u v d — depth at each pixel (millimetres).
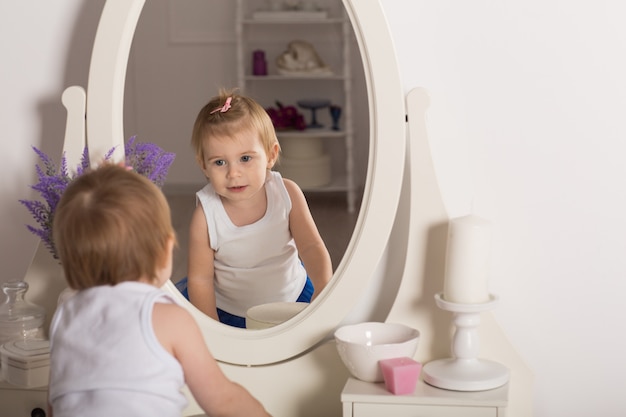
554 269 1617
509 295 1636
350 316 1673
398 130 1542
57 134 1746
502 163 1600
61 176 1576
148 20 1617
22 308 1646
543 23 1558
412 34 1585
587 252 1605
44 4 1714
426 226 1579
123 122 1652
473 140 1599
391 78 1531
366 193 1577
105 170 1275
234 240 1648
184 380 1294
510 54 1570
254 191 1630
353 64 1558
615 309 1614
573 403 1647
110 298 1241
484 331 1586
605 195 1588
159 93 1634
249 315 1659
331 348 1609
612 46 1551
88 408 1199
